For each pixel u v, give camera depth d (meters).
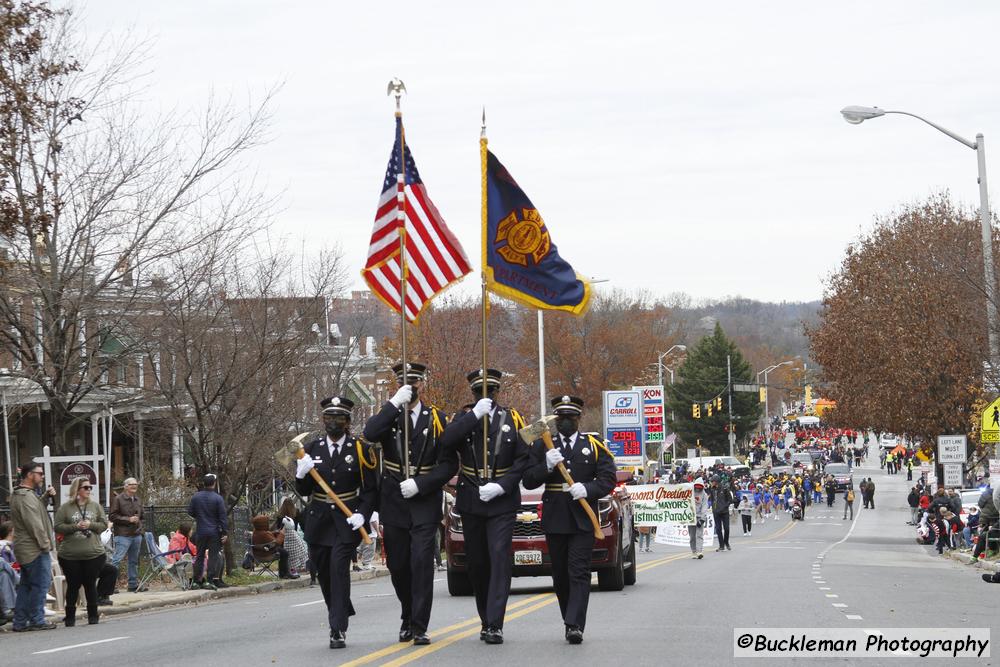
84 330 32.91
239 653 15.08
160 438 46.38
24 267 30.39
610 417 68.12
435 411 15.00
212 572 29.73
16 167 28.55
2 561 21.91
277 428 35.91
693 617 18.61
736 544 57.22
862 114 39.25
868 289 64.06
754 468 153.38
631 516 26.45
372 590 29.73
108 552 29.69
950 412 60.81
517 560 23.34
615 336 124.19
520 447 14.91
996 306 43.53
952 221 62.50
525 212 16.75
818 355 68.25
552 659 13.59
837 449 173.25
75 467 27.62
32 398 39.47
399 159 17.25
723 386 148.38
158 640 17.72
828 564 37.03
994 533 37.59
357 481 15.22
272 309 36.41
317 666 13.32
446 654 14.04
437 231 17.70
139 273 33.16
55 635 19.73
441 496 15.12
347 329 64.88
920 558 43.16
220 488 33.94
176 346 33.72
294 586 32.91
